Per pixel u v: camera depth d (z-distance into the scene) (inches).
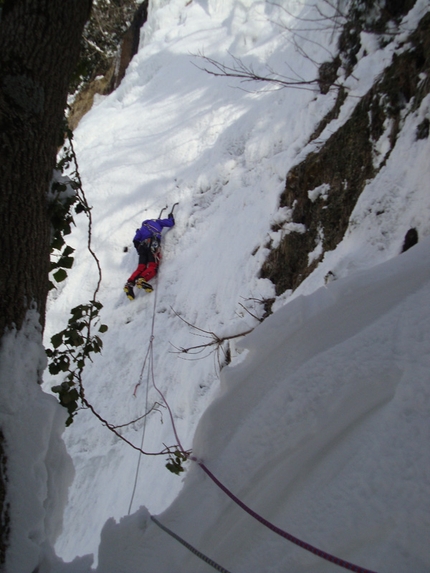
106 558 81.2
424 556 55.0
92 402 259.6
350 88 209.9
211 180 307.4
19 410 79.9
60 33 87.6
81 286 335.9
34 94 84.4
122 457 221.5
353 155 192.1
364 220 164.4
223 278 243.8
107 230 348.5
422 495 59.1
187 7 505.7
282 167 248.5
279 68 320.5
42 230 87.4
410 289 84.8
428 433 63.9
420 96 161.6
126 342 275.9
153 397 233.1
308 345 85.7
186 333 247.1
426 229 135.8
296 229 210.4
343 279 92.5
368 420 71.6
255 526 72.6
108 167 379.6
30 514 77.1
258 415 82.9
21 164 82.7
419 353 73.3
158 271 297.6
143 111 423.8
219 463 82.4
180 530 78.3
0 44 84.0
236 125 316.8
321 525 65.4
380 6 207.8
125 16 576.1
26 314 83.7
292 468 73.9
